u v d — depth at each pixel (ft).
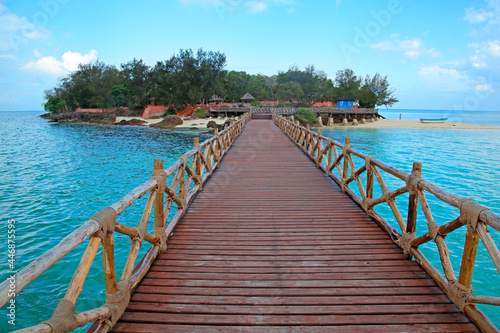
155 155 64.54
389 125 147.13
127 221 25.70
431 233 9.48
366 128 136.36
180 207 15.31
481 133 114.83
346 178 19.89
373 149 74.08
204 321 7.70
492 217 6.86
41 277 16.60
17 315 13.58
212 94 165.07
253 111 134.72
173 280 9.59
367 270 10.20
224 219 15.11
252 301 8.52
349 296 8.77
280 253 11.46
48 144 83.76
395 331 7.39
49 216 26.89
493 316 13.62
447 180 40.34
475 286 15.64
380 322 7.70
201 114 145.59
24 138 99.96
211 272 10.09
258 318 7.83
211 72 158.92
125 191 35.53
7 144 83.61
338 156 21.43
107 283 7.42
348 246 12.01
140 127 137.69
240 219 15.11
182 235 13.19
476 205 7.58
